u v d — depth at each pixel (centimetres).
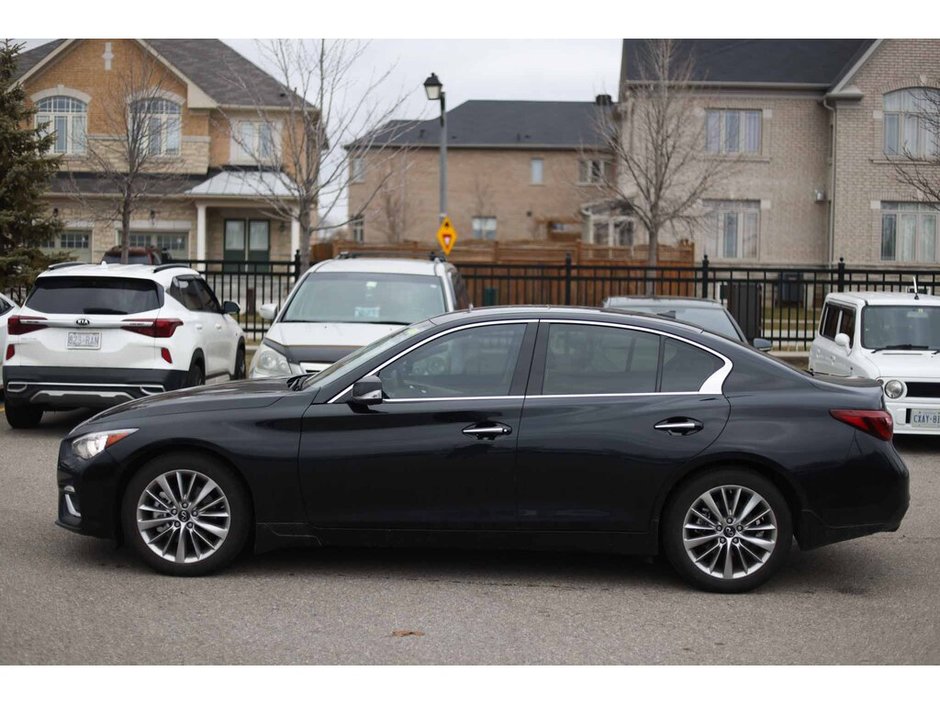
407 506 603
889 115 3419
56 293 1068
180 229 3719
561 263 2927
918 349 1160
